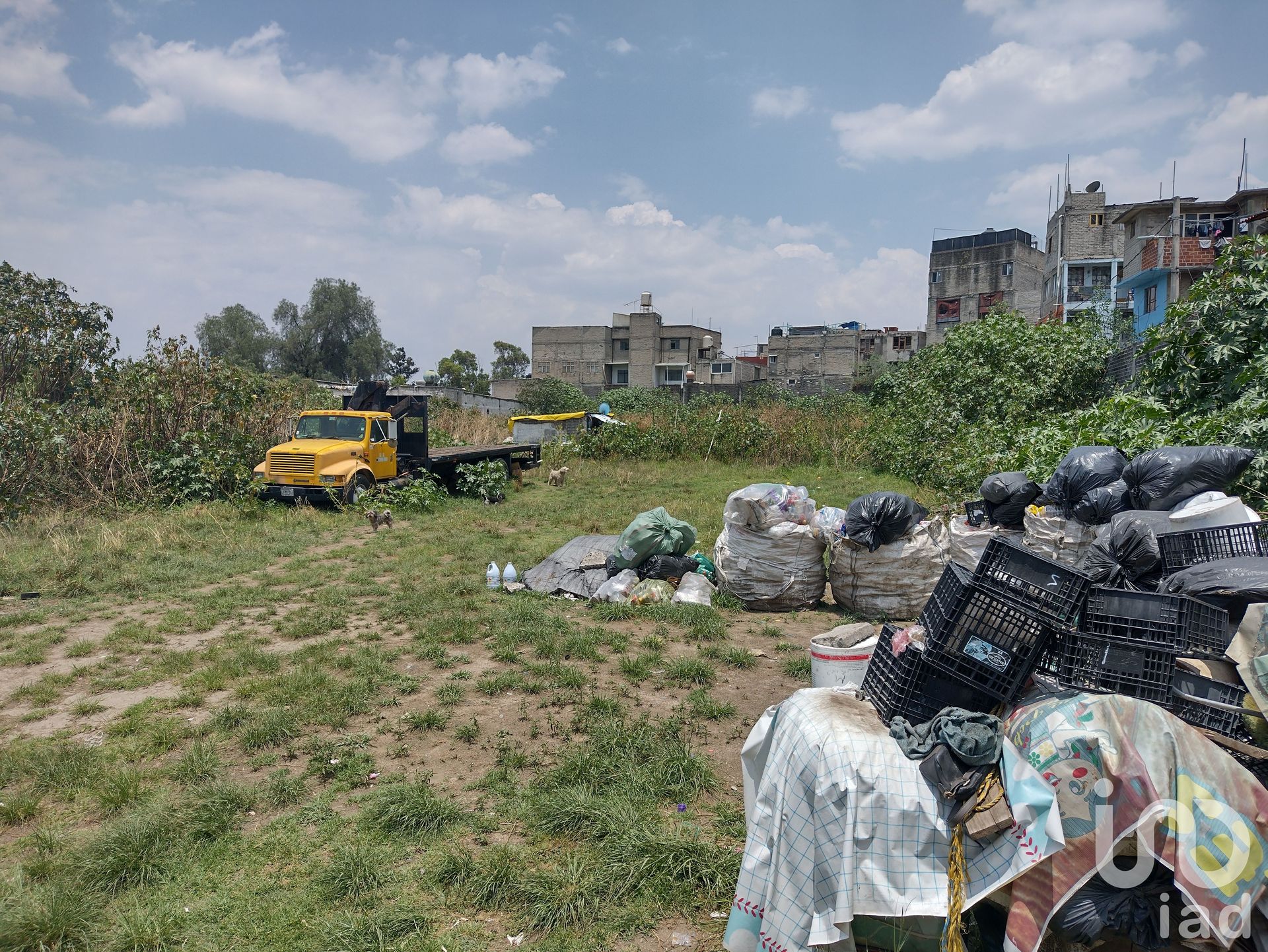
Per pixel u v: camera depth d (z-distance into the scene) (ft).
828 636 14.99
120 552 36.55
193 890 12.66
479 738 17.92
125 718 19.29
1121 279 105.19
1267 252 31.12
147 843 13.51
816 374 236.43
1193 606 11.66
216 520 44.19
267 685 20.90
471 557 36.78
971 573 12.01
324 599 29.55
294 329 213.25
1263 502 23.59
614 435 83.46
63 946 11.29
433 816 14.39
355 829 14.26
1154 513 17.79
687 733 17.87
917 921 9.75
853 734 10.21
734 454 81.41
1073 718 9.61
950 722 9.92
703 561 30.76
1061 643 11.19
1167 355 33.01
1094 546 18.28
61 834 14.20
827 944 9.53
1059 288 137.18
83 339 61.26
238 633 25.94
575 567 31.19
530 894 12.16
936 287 213.25
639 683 21.16
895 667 11.46
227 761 16.99
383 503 48.67
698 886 12.38
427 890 12.48
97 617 28.12
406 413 57.36
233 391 55.72
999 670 10.95
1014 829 9.11
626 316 239.71
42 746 17.62
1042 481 31.35
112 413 51.47
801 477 68.95
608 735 17.26
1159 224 99.60
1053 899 9.00
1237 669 10.90
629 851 13.01
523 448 70.13
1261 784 9.08
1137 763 8.98
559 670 21.48
